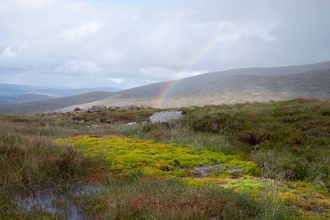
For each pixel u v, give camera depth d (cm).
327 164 486
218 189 322
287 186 408
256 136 797
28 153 501
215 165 560
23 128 1052
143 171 468
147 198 309
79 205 326
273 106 1622
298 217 281
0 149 524
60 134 1022
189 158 604
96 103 15412
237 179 445
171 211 269
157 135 970
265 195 320
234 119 1091
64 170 453
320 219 277
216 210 276
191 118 1386
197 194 307
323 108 1202
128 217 280
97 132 1242
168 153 665
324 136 750
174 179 412
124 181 419
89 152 611
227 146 746
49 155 494
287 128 862
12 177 406
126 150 682
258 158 571
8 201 326
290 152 643
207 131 1052
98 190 377
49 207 319
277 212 275
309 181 443
